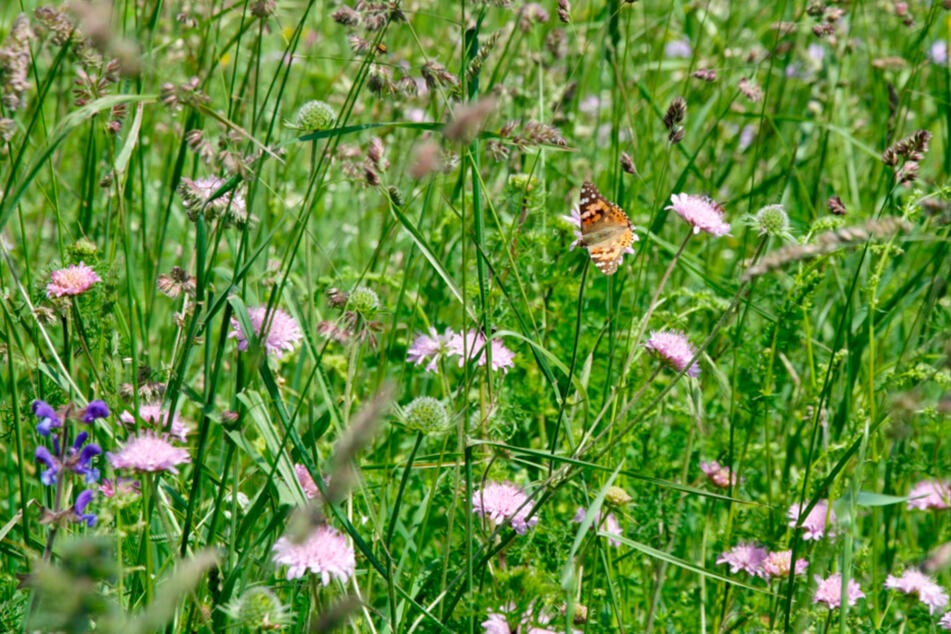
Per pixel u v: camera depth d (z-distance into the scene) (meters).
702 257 3.09
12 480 2.70
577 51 3.05
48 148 2.47
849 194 3.20
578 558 2.62
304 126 2.60
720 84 3.09
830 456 2.73
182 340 2.62
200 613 2.50
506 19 3.20
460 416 2.55
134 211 3.01
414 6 3.15
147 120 2.99
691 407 2.67
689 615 2.72
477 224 2.62
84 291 2.56
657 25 3.40
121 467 2.47
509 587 2.56
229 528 2.60
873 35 3.72
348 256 3.08
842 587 2.54
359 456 2.64
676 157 3.17
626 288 2.89
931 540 2.79
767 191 3.07
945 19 3.71
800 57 3.31
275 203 2.99
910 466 2.73
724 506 2.81
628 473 2.54
